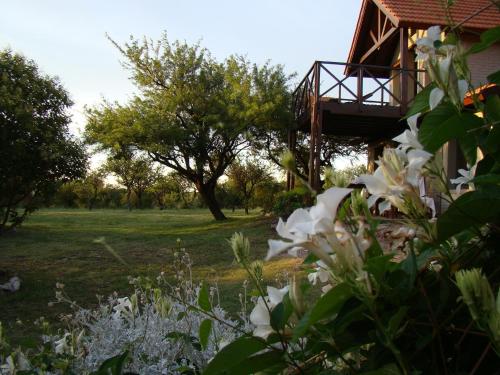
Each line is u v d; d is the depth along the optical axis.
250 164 29.59
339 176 0.96
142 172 41.00
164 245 12.45
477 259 0.93
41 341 4.00
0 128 7.20
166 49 19.12
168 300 1.97
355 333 0.83
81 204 47.88
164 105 18.89
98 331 2.27
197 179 21.41
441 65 0.90
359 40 13.29
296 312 0.84
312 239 0.73
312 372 0.89
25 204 8.37
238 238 1.00
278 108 17.64
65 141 8.03
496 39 1.00
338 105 10.24
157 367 1.94
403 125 11.58
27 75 8.12
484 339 0.82
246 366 0.88
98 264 9.36
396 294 0.79
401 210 0.84
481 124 0.95
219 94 19.36
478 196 0.82
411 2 10.32
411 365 0.78
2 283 7.49
